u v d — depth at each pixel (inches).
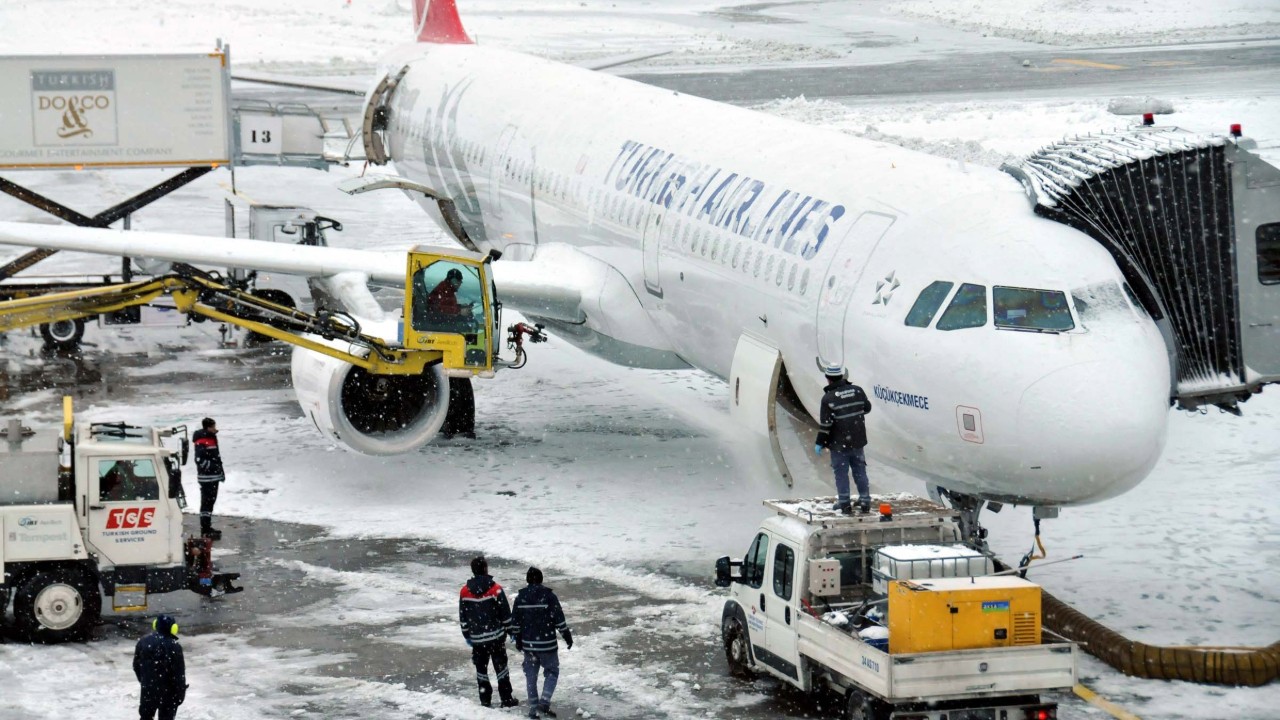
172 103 3358.8
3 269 3358.8
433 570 1873.8
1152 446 1411.2
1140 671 1449.3
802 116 6446.9
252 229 3464.6
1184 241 1578.5
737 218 1934.1
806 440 1937.7
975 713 1230.3
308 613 1710.1
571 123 2672.2
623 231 2253.9
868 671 1232.8
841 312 1657.2
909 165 1791.3
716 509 2100.1
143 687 1293.1
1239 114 5964.6
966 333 1489.9
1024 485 1478.8
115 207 3479.3
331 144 5369.1
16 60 3235.7
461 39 4025.6
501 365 2429.9
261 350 3400.6
